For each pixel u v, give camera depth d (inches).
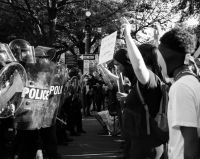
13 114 219.3
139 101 155.9
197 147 98.3
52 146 266.8
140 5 1066.1
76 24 1042.7
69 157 357.7
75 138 486.9
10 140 238.7
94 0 1005.8
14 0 932.0
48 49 252.2
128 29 152.2
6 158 239.5
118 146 420.2
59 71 254.5
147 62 163.5
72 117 495.8
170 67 109.8
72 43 1328.7
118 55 172.9
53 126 266.5
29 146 257.8
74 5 1016.2
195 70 115.9
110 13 1004.6
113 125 504.7
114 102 338.0
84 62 876.0
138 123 155.7
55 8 888.3
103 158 353.1
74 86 460.1
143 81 151.9
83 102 835.4
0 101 207.5
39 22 908.0
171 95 103.4
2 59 215.5
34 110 237.9
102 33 1051.9
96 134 523.5
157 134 154.7
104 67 238.4
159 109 156.0
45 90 242.7
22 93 227.5
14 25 932.6
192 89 99.3
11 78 206.2
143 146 156.5
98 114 518.9
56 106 259.0
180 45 107.7
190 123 97.7
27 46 236.1
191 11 731.4
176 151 101.7
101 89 808.9
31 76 234.4
